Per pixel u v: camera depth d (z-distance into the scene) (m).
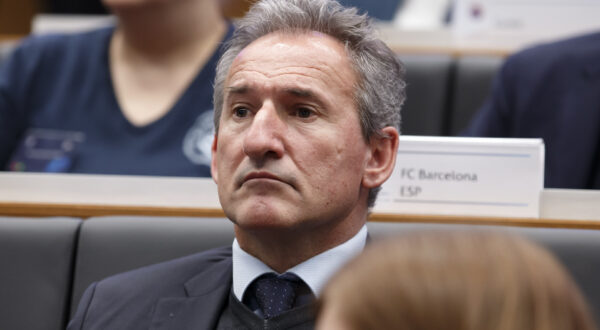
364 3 7.19
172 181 3.24
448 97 5.60
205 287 2.67
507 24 5.86
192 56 5.01
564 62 4.63
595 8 5.77
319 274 2.52
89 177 3.29
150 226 3.02
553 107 4.59
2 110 5.07
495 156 3.01
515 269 1.13
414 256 1.16
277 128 2.42
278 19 2.61
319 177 2.43
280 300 2.50
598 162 4.42
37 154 4.93
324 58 2.52
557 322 1.11
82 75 5.10
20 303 2.95
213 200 3.19
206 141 4.80
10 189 3.29
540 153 3.00
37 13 7.62
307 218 2.42
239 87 2.49
